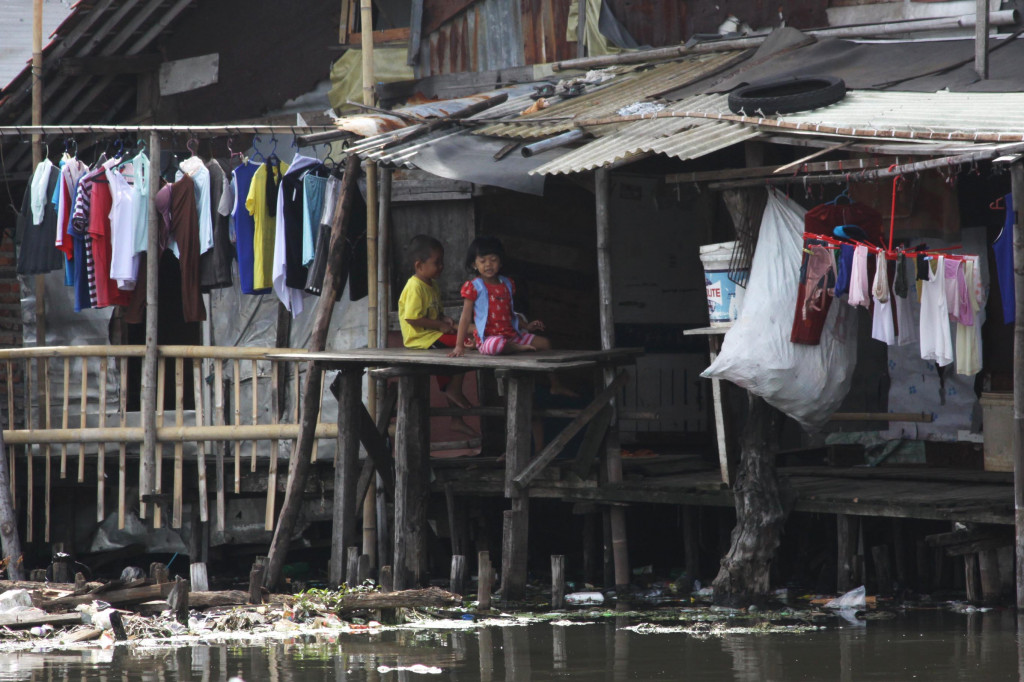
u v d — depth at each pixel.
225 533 40.62
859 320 40.78
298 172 37.28
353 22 43.97
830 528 35.56
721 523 36.75
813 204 39.56
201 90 45.38
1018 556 28.17
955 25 36.06
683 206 44.25
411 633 29.61
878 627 28.38
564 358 32.75
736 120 31.03
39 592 31.48
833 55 35.94
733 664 24.56
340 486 35.12
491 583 33.16
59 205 38.03
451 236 40.72
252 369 38.66
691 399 44.19
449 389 38.31
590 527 37.50
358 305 41.69
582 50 41.66
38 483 41.75
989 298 37.97
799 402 30.56
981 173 36.12
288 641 28.77
